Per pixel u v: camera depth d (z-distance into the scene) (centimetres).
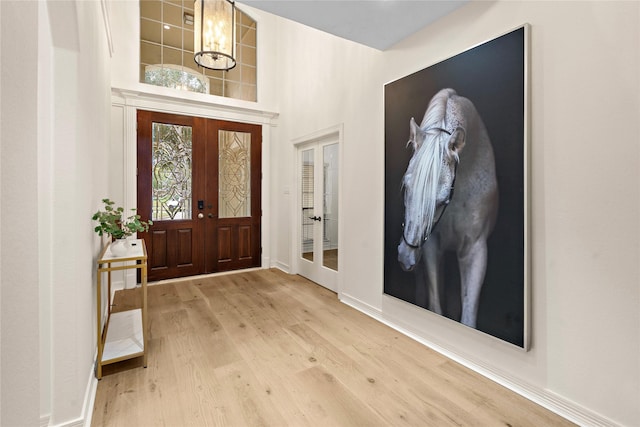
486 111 194
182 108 416
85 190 172
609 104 146
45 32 144
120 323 251
